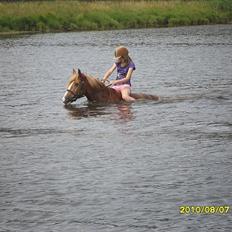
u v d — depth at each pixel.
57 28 54.62
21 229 7.94
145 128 13.48
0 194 9.23
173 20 62.78
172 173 10.03
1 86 20.94
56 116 15.19
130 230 7.82
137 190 9.24
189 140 12.26
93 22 57.16
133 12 61.31
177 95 18.12
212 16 66.88
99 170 10.30
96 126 13.82
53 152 11.57
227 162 10.61
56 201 8.88
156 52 34.28
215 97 17.67
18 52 34.53
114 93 17.05
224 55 31.94
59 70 25.86
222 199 8.78
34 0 62.00
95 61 29.52
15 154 11.49
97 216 8.30
